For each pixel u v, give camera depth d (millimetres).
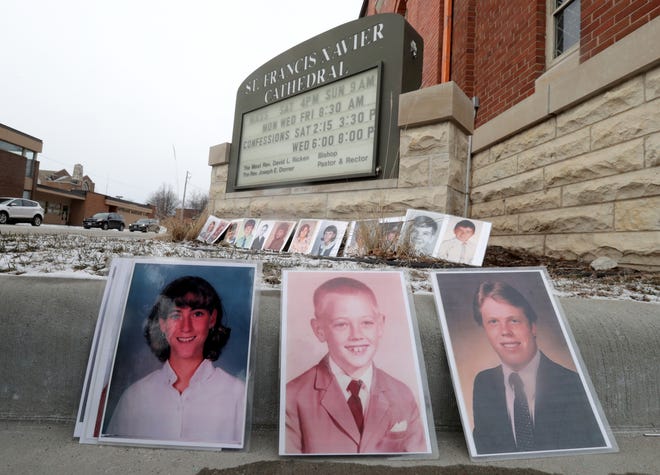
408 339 1947
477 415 1755
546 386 1841
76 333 1903
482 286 2145
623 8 3840
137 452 1613
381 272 2156
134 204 55125
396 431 1694
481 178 6336
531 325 2006
